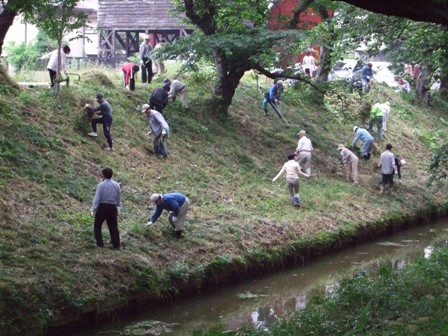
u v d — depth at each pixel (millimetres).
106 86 27984
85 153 22500
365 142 32781
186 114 28844
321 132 34125
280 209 24172
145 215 20234
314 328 11930
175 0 30219
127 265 16719
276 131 31562
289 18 30375
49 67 25594
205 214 21656
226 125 29719
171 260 18078
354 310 12727
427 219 29422
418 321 11078
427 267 15609
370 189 29766
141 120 26531
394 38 22953
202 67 31828
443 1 10586
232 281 19172
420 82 45875
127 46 45375
